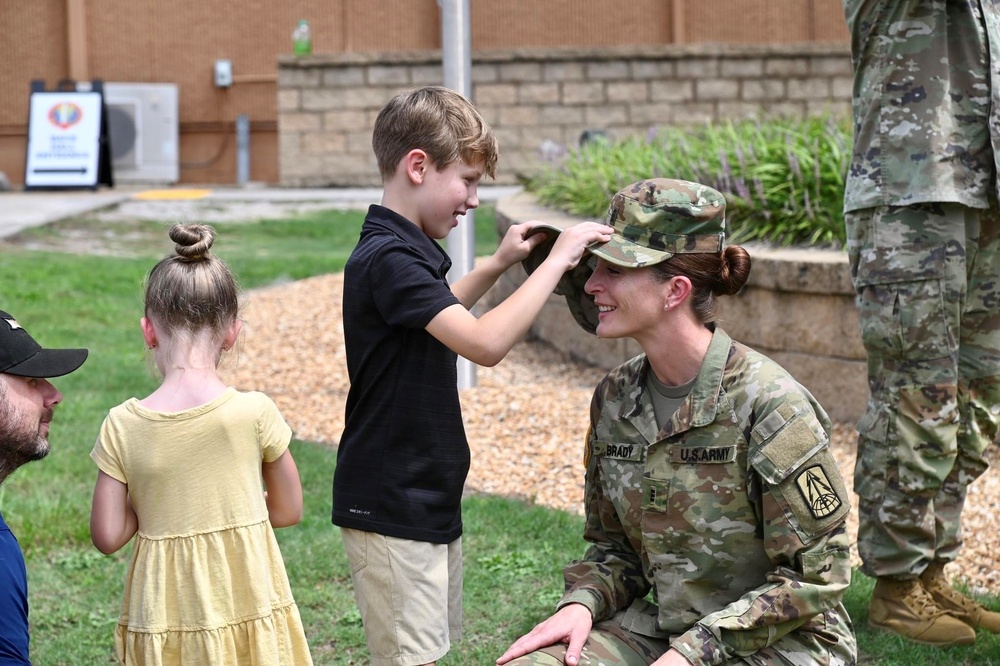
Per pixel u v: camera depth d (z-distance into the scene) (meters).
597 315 3.23
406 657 3.05
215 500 2.97
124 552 5.04
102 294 11.55
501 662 2.81
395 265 3.01
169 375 3.03
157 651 2.91
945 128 3.72
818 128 9.73
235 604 2.98
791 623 2.67
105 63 25.42
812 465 2.67
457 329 2.92
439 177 3.11
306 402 7.75
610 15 25.39
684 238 2.77
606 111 20.66
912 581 3.95
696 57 20.50
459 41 7.12
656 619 3.00
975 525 5.15
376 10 25.48
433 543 3.11
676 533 2.80
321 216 18.19
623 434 2.92
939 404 3.75
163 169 24.64
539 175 13.07
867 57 3.89
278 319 10.17
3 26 25.14
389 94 20.88
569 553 4.93
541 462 6.28
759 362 2.78
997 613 3.99
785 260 6.92
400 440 3.08
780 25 25.25
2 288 11.27
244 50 25.58
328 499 5.62
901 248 3.76
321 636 4.23
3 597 2.55
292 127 21.11
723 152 8.20
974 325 3.84
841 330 6.75
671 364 2.85
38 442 2.86
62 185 21.22
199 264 3.06
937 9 3.73
